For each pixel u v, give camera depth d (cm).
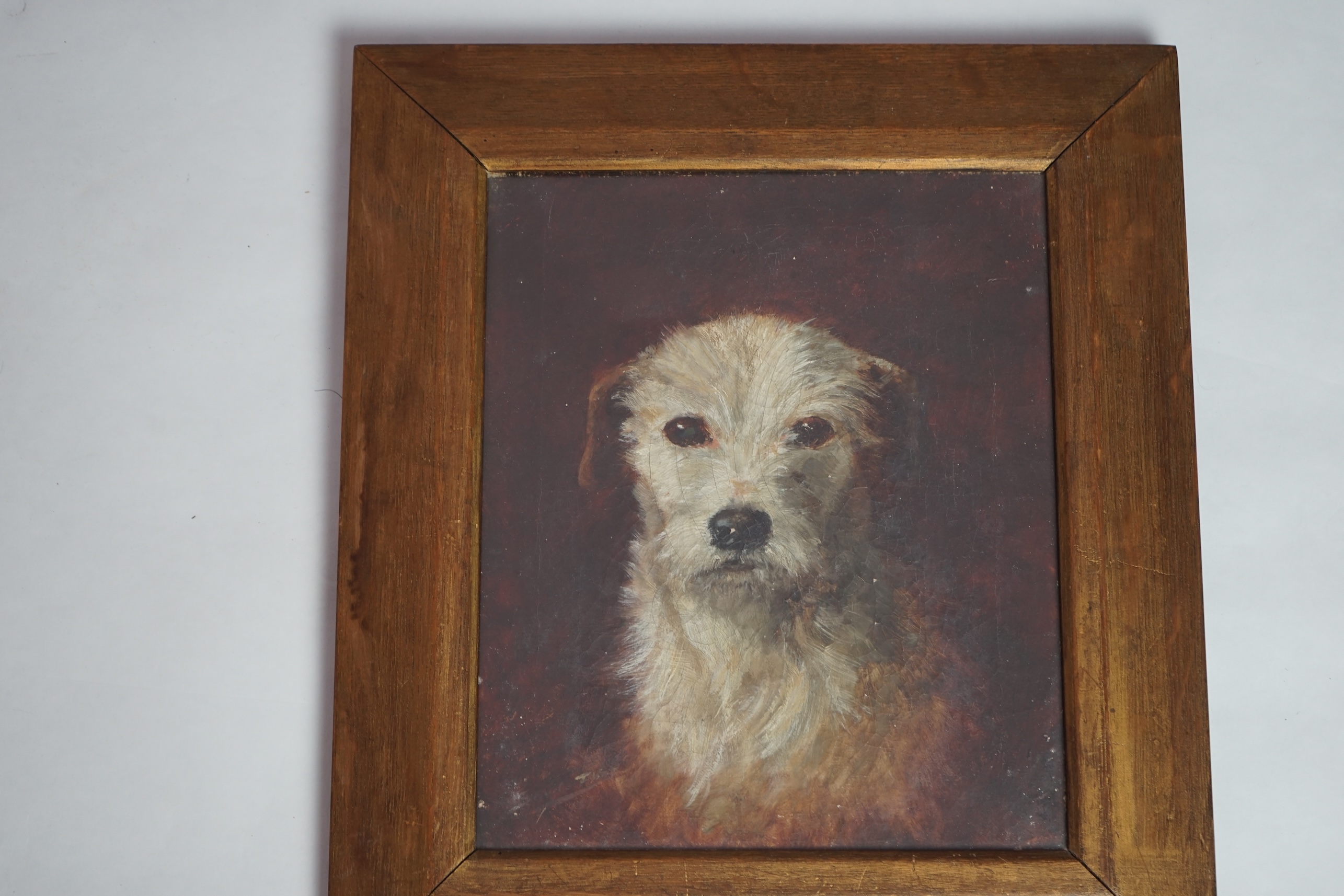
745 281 88
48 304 90
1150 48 88
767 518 86
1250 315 90
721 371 87
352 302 85
